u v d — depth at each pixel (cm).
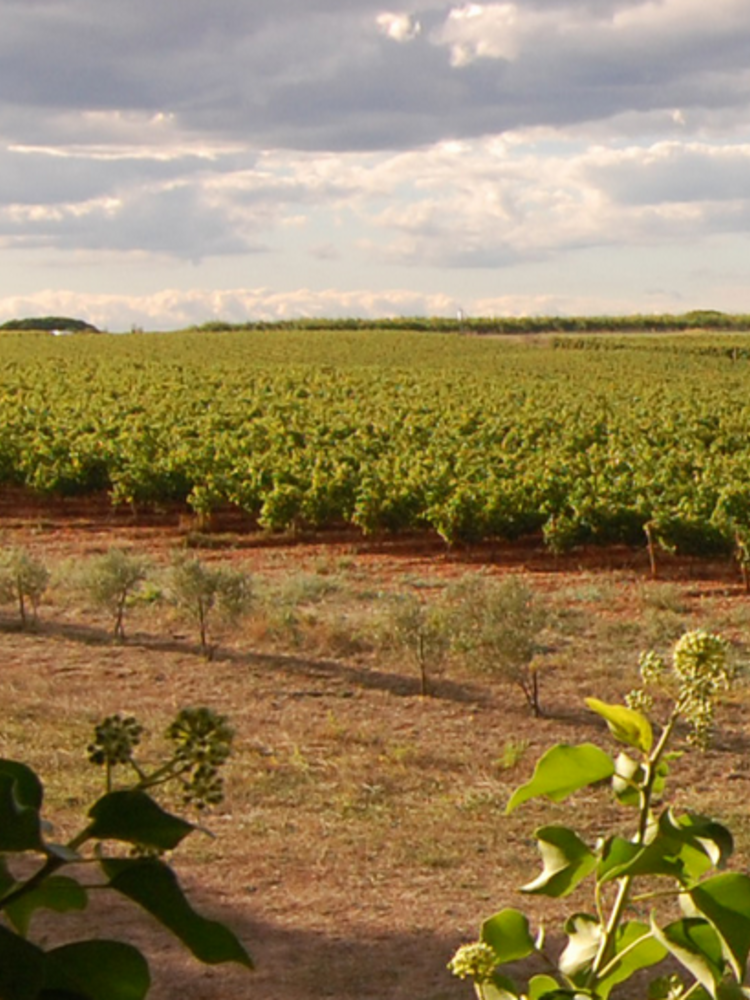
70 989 115
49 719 1027
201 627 1259
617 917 159
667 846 146
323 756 964
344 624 1388
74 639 1316
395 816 841
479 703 1114
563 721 1067
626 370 6212
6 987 106
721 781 923
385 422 3184
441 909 690
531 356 7200
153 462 2427
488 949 161
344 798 866
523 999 165
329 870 742
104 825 114
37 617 1409
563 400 4122
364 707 1102
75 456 2447
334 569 1850
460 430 3088
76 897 118
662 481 2117
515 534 1977
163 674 1194
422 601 1574
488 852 783
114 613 1321
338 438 3000
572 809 866
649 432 3025
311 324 10588
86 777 882
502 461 2484
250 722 1050
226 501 2414
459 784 914
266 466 2394
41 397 3950
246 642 1302
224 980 591
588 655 1288
